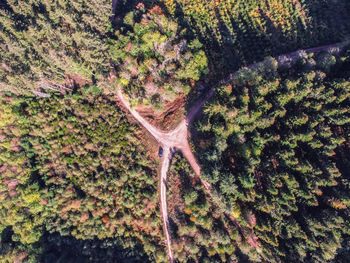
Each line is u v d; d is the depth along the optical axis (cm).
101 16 6931
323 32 7662
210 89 7444
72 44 6894
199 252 6700
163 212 7025
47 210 7175
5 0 7400
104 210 6925
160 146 7281
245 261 6550
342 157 6325
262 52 7631
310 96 6444
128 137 7206
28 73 6681
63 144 7244
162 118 7425
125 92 7262
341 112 6088
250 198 6019
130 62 6925
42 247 7231
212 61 7581
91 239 7150
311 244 5788
